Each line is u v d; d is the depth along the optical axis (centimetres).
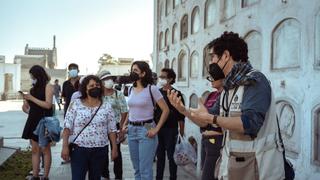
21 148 884
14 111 2247
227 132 249
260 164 235
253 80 231
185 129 723
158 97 482
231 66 252
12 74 4075
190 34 727
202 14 657
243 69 239
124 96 612
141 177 483
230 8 536
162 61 967
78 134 424
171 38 874
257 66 450
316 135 337
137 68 482
